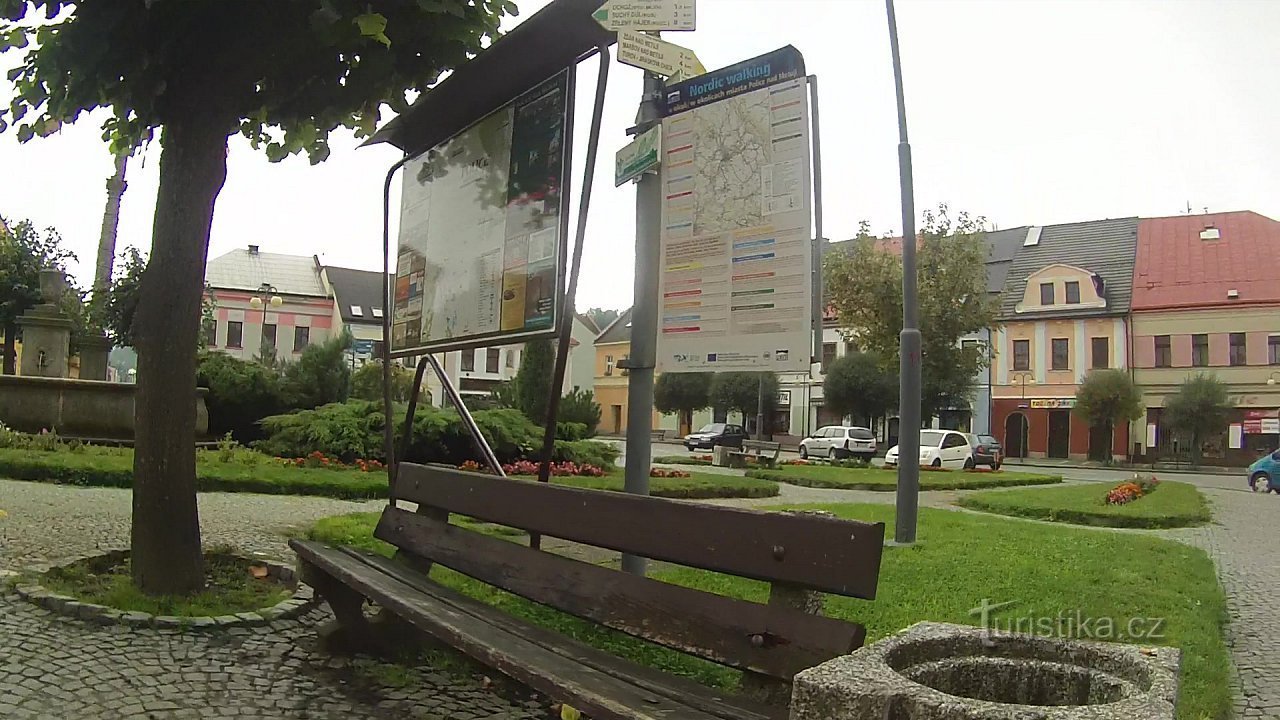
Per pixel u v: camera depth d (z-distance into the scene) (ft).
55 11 16.53
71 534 22.86
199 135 17.51
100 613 15.76
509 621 12.63
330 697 13.52
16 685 12.76
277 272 222.89
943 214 113.91
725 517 10.61
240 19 16.99
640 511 11.74
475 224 19.38
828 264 115.44
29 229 91.81
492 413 59.62
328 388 67.05
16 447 41.88
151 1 14.96
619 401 241.96
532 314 17.01
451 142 20.92
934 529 35.58
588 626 17.26
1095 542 32.96
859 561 9.12
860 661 7.84
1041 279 172.45
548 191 16.89
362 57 17.95
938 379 116.16
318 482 40.22
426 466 17.70
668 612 10.95
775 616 9.77
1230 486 102.47
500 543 14.46
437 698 13.74
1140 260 170.71
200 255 17.76
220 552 21.70
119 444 49.08
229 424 63.41
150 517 17.40
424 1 17.07
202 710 12.59
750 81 15.38
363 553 16.76
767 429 194.39
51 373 57.88
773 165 14.98
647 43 16.38
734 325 15.46
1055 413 168.96
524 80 17.90
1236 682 16.83
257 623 16.43
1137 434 160.66
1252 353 153.99
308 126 20.88
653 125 16.93
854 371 157.07
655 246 17.97
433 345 20.88
